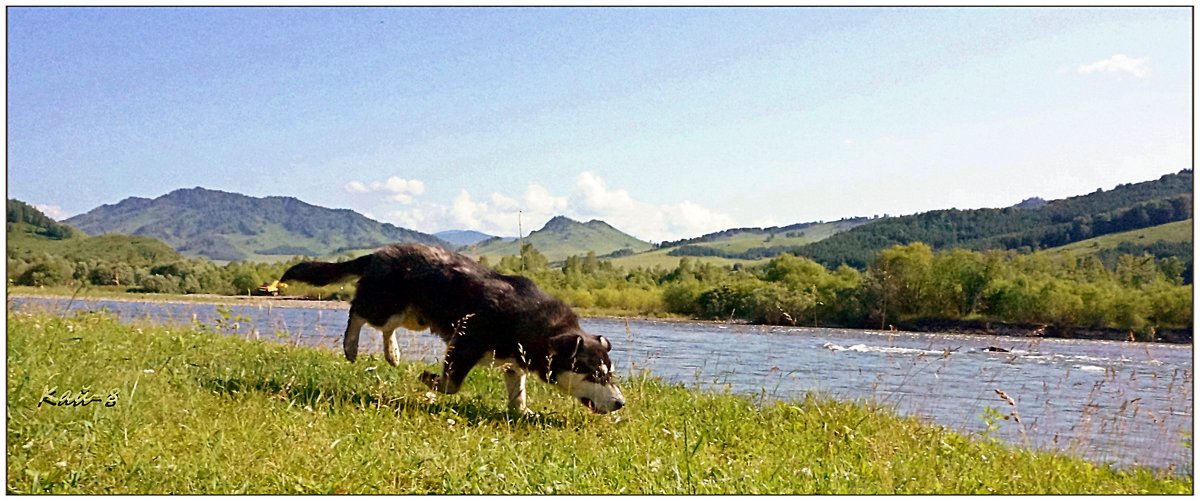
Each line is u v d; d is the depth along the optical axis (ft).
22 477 16.55
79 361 25.86
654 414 29.63
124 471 17.34
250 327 38.52
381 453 19.97
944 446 27.71
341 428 22.21
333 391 26.76
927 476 23.49
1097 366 78.33
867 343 103.50
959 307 150.30
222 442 19.07
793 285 153.58
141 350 30.27
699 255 617.21
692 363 61.57
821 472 23.02
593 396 28.99
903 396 46.62
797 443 27.14
